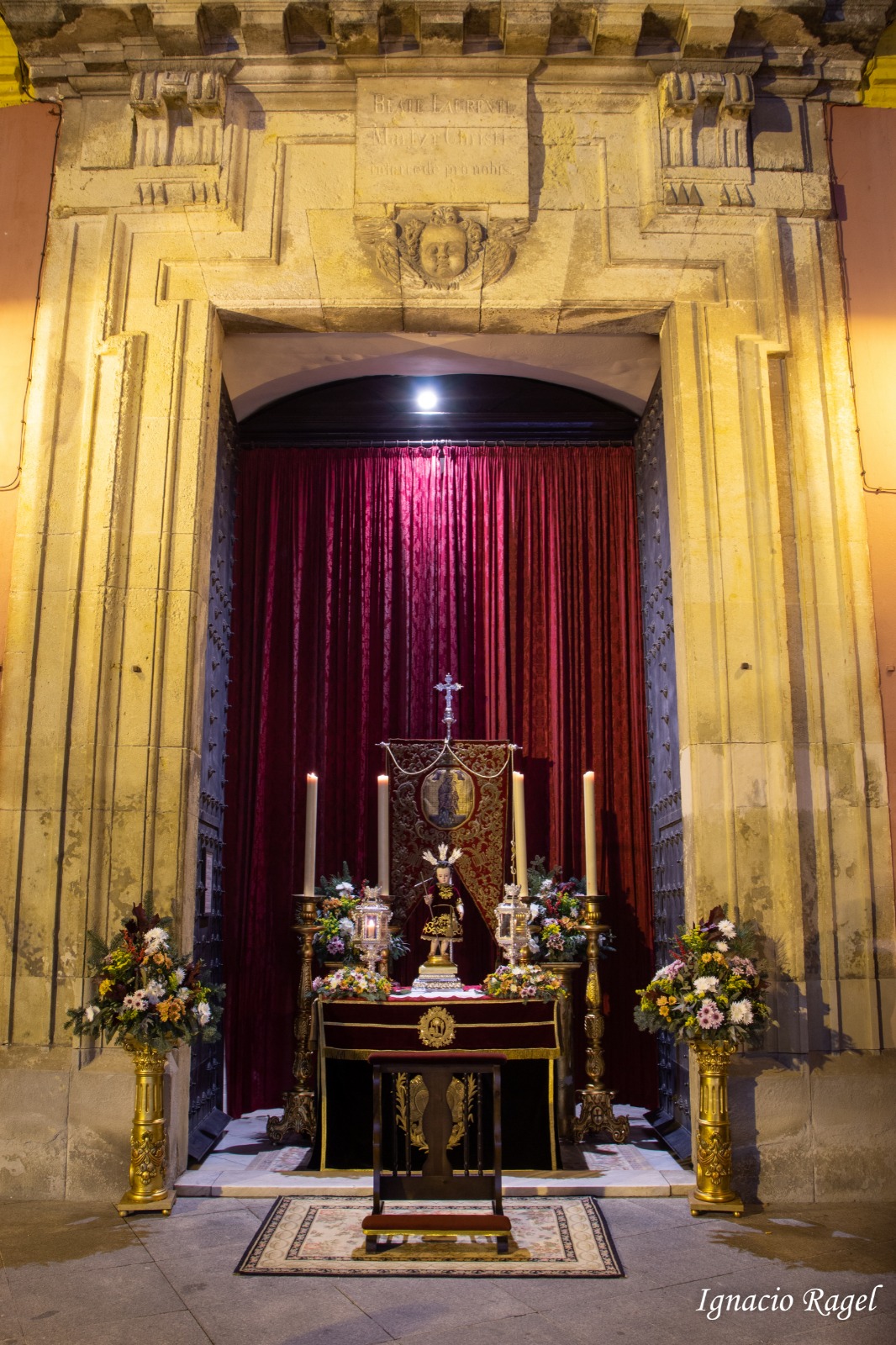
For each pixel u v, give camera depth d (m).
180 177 7.30
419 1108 6.25
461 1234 5.22
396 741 8.23
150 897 6.23
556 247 7.26
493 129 7.34
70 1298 4.47
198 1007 5.80
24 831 6.49
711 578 6.82
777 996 6.28
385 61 7.30
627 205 7.31
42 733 6.63
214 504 7.80
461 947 8.30
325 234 7.27
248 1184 6.03
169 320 7.11
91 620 6.75
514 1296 4.52
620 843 8.50
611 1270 4.77
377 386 9.12
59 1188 6.00
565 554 8.97
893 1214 5.76
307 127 7.40
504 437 9.16
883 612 6.93
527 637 8.82
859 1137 6.11
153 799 6.48
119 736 6.57
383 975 6.89
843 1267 4.87
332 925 7.28
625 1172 6.28
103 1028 5.78
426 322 7.33
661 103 7.36
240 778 8.53
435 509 9.05
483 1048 6.31
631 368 8.45
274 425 9.12
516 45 7.21
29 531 6.91
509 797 8.19
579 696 8.74
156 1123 5.79
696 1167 5.86
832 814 6.61
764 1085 6.14
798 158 7.42
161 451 6.95
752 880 6.44
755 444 6.98
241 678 8.71
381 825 7.71
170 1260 4.93
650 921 8.34
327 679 8.71
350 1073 6.43
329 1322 4.24
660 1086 7.75
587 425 9.11
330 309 7.20
